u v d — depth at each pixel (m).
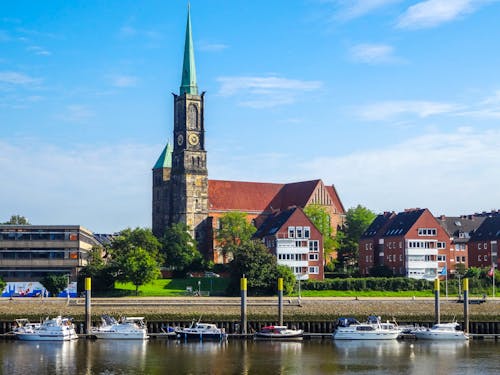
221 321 161.62
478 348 143.88
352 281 198.38
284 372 117.81
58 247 192.25
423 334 155.88
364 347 144.00
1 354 131.38
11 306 160.38
